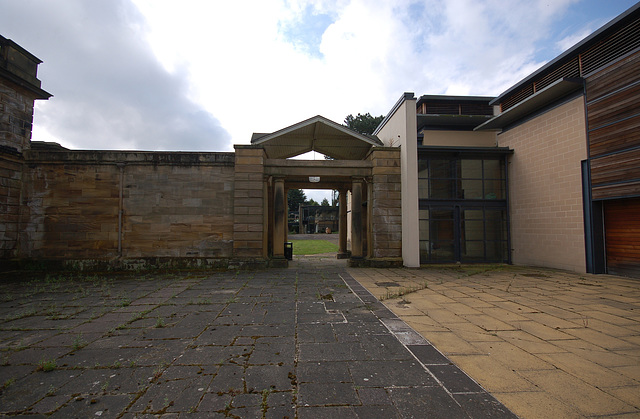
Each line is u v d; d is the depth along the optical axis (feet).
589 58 34.94
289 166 40.65
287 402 9.14
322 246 82.58
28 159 36.58
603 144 32.73
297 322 16.90
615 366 11.60
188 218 37.88
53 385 10.14
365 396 9.48
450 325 16.39
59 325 16.34
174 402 9.11
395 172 41.16
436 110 57.77
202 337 14.58
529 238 42.19
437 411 8.68
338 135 43.52
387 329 15.76
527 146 42.70
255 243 37.86
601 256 34.06
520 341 14.14
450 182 45.21
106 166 37.50
